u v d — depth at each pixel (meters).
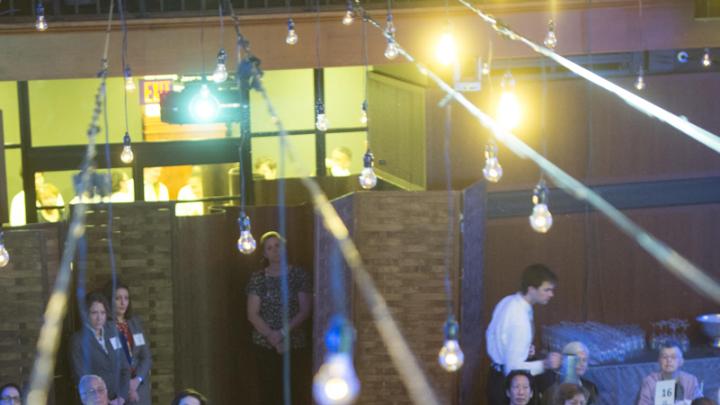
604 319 13.39
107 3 12.48
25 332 11.27
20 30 11.28
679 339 12.76
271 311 11.90
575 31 12.59
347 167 13.71
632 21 12.70
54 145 12.88
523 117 12.88
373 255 11.70
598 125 13.13
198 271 12.20
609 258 13.31
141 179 13.00
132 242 11.77
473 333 12.38
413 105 12.59
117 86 13.01
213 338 12.35
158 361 11.98
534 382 10.69
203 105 11.08
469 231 11.94
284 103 13.52
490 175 7.23
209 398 12.39
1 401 9.68
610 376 12.09
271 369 12.02
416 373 11.84
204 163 13.15
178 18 11.52
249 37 11.77
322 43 11.94
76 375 10.77
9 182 12.82
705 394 12.49
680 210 13.50
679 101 13.31
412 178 12.81
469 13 12.23
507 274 13.08
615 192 13.29
